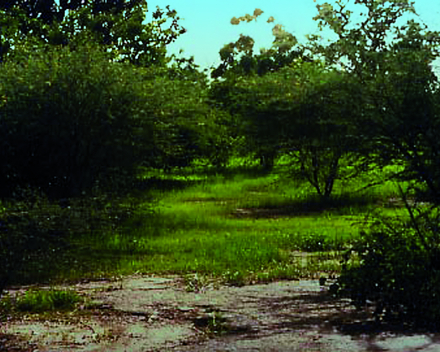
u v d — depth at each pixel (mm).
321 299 9938
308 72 23594
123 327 8680
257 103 26516
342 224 18891
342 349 7348
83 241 13594
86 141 20797
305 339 7820
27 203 10438
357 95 9609
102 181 20234
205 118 30609
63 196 20891
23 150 20688
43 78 20578
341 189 26172
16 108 20328
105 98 20719
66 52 21984
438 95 9430
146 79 24344
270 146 26031
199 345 7758
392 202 23375
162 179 32750
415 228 9461
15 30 38281
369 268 8945
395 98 9469
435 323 8312
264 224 19250
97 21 42688
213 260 13289
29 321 9039
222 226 18844
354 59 9695
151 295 10523
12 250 9188
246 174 35344
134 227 17859
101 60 21547
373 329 8180
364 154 9992
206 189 28984
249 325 8586
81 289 11125
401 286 8672
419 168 9461
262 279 11508
